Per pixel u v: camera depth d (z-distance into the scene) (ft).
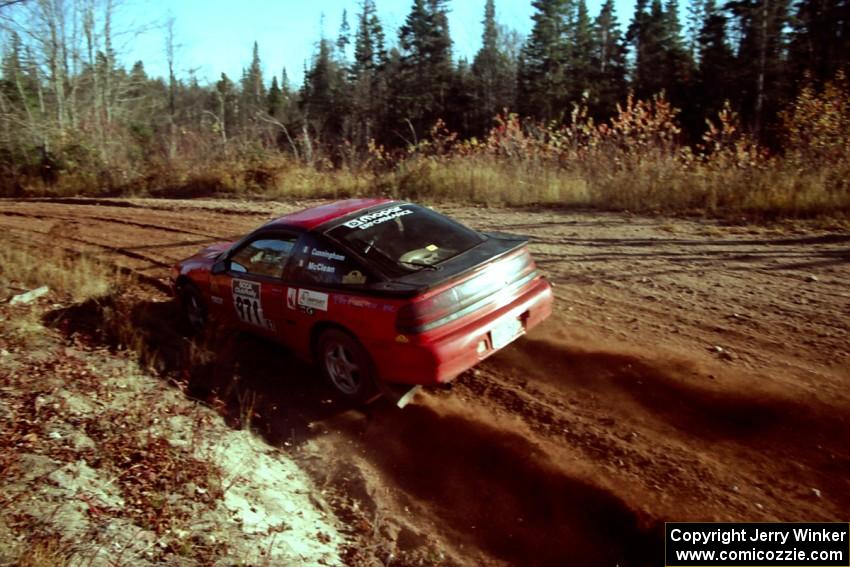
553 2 185.88
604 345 18.19
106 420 15.16
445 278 14.89
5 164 69.26
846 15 125.39
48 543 10.72
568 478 13.19
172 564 10.84
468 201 41.88
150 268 30.22
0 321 20.76
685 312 20.03
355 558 12.16
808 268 23.09
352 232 17.01
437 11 197.26
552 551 11.85
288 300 17.67
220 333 20.93
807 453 12.96
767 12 141.79
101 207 50.83
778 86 140.46
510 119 48.78
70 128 69.87
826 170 32.14
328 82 205.67
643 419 14.79
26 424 14.55
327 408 17.22
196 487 13.08
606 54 213.66
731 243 27.04
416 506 13.47
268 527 12.45
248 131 64.95
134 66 88.12
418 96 193.98
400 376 15.12
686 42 197.36
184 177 60.13
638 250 27.14
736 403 14.73
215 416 16.53
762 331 18.13
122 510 12.05
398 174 48.49
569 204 38.09
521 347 18.85
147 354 19.60
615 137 42.37
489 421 15.48
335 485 14.46
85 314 22.82
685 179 35.73
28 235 39.40
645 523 11.82
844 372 15.40
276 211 42.70
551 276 24.76
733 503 11.93
